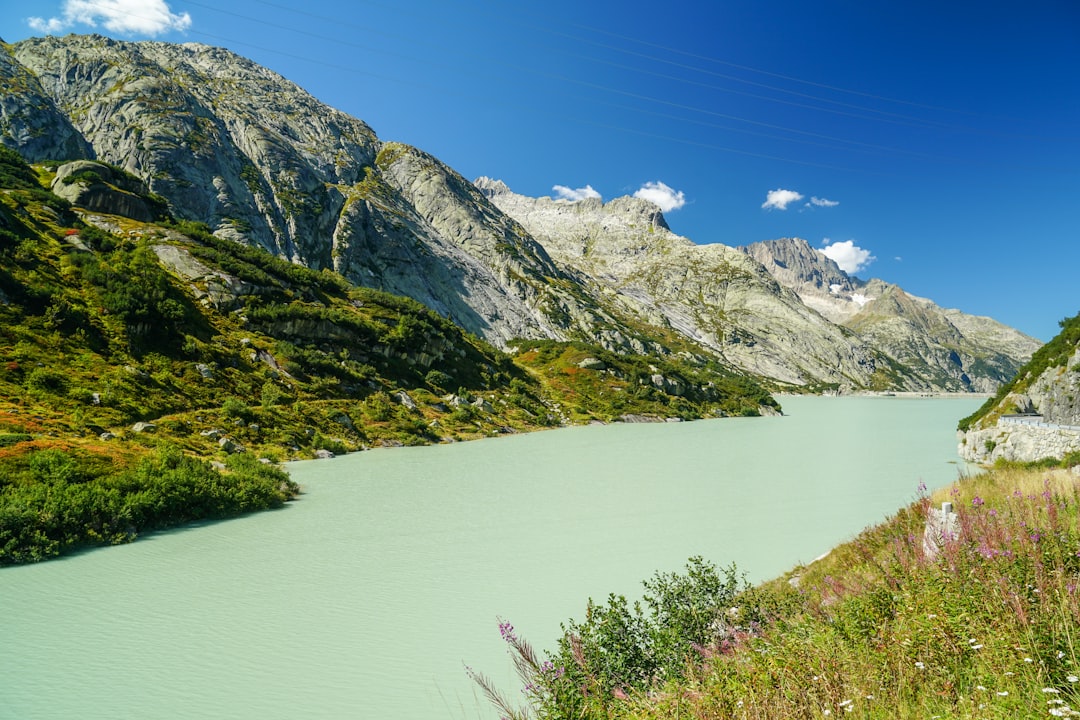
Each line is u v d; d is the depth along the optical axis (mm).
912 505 22750
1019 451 58781
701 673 9758
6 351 63281
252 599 26406
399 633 22750
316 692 18250
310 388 92000
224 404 74312
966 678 6359
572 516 43188
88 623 23625
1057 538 10328
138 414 63375
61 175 127688
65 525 34125
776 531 38281
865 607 9703
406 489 53938
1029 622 6816
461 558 32875
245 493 44906
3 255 78000
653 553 33625
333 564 31781
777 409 180875
